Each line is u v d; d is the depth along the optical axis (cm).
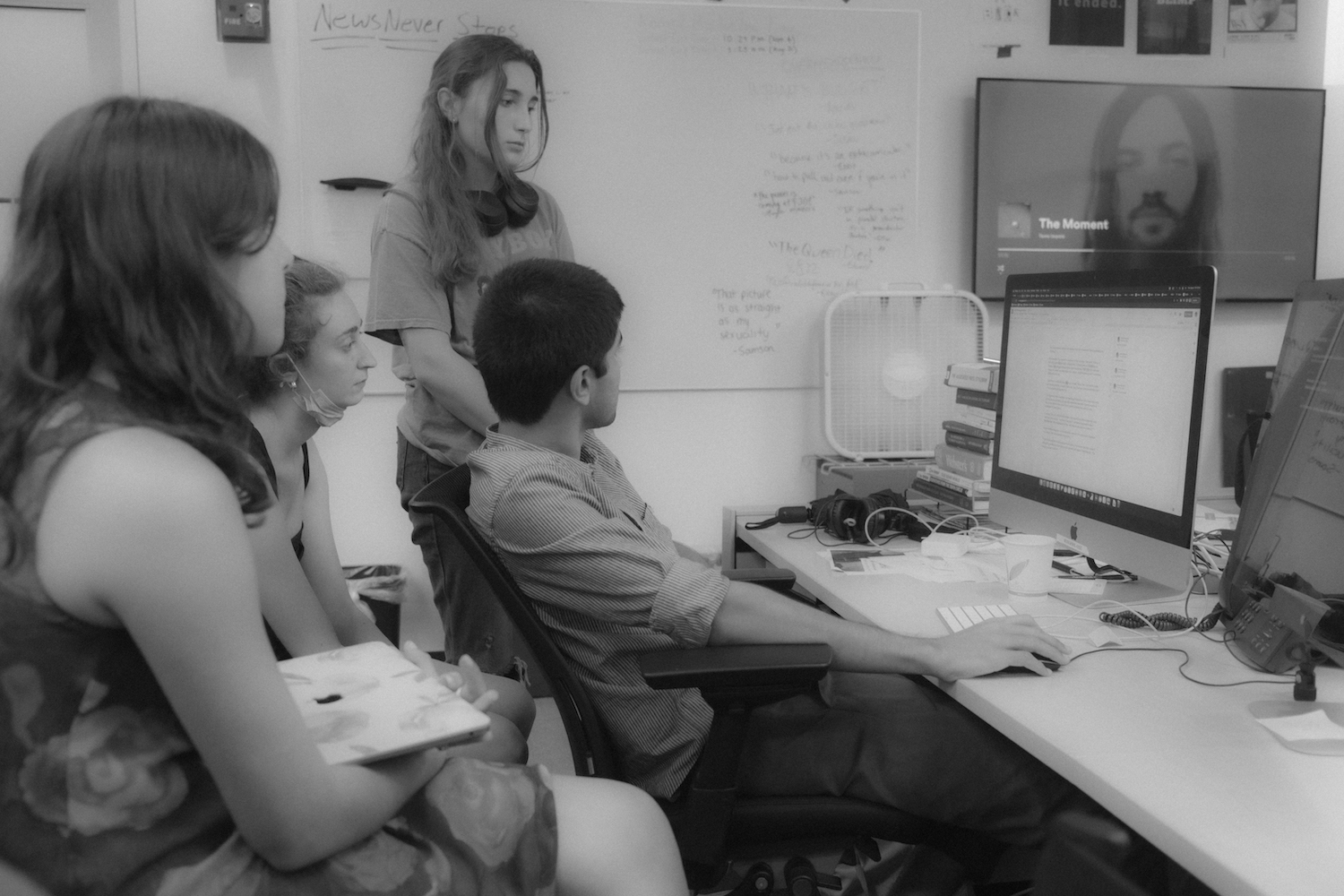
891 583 188
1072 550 189
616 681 150
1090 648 149
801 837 149
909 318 356
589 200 341
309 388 173
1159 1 361
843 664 142
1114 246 360
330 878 97
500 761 163
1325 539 131
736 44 342
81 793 89
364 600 317
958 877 153
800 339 356
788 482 362
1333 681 133
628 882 116
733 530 270
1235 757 110
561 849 116
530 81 239
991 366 239
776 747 148
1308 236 371
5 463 88
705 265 349
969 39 355
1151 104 357
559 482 149
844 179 352
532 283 153
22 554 87
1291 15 368
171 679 88
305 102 322
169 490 87
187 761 94
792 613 144
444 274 231
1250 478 160
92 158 90
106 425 88
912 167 355
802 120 348
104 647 89
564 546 144
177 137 92
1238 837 92
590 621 150
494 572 139
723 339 353
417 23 324
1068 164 355
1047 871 105
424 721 105
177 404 93
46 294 90
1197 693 130
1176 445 160
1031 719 121
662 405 354
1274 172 366
